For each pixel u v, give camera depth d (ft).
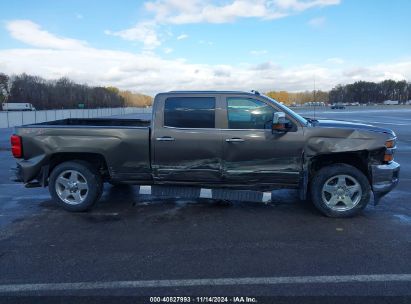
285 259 13.23
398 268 12.47
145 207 19.88
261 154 17.53
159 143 17.94
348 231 16.02
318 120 19.75
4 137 67.72
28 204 20.59
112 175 18.61
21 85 340.18
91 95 411.34
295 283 11.46
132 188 23.97
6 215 18.58
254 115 17.66
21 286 11.39
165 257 13.46
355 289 11.09
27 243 14.89
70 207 18.85
